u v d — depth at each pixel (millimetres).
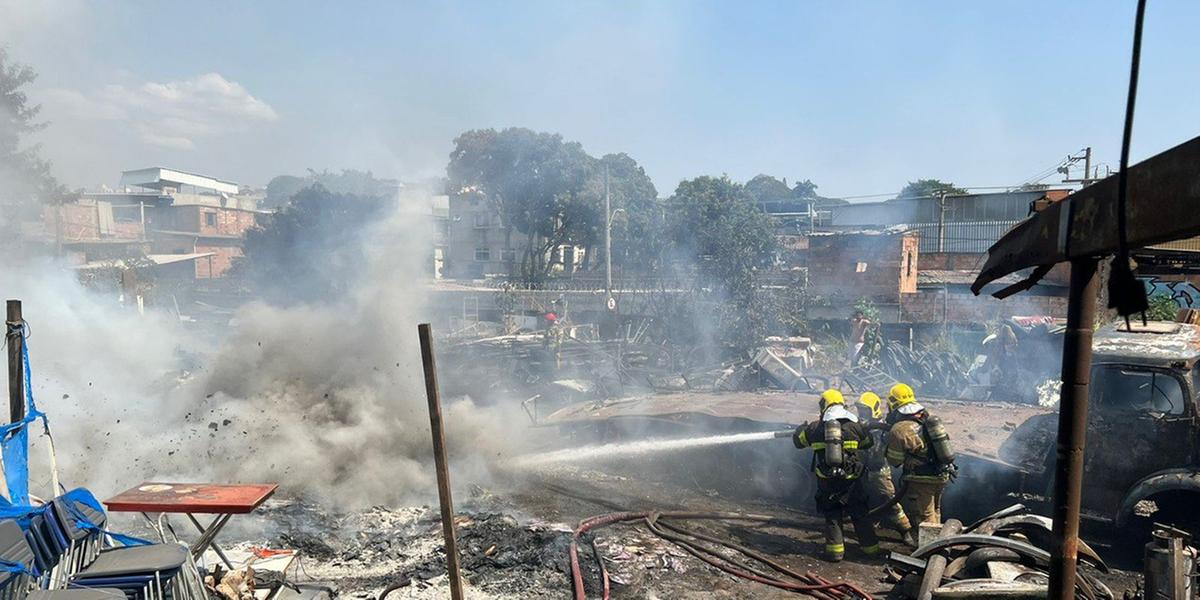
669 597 5426
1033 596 4527
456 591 4332
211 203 61312
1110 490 6316
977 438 7586
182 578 4035
